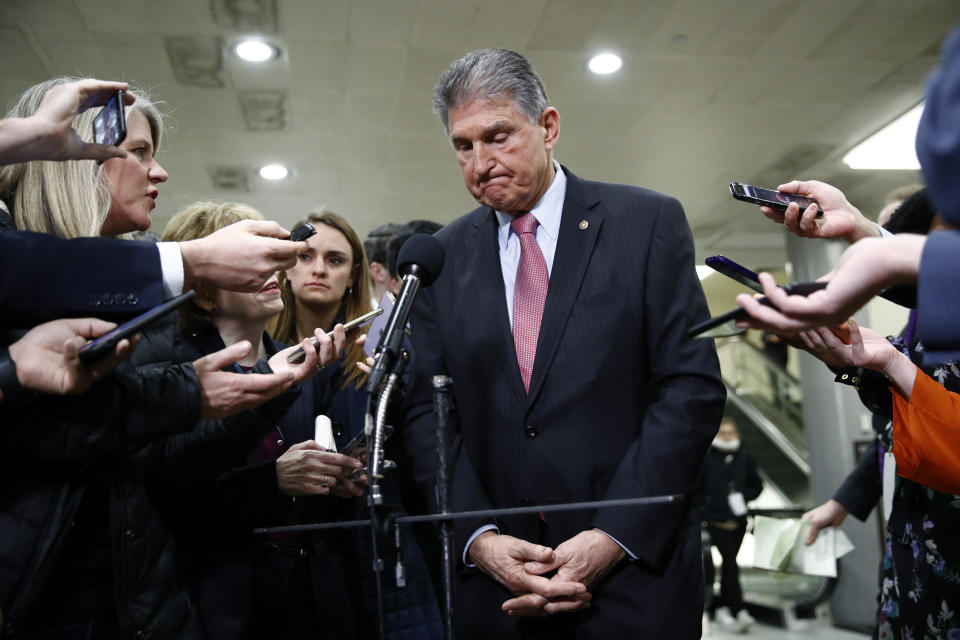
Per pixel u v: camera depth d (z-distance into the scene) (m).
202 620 1.70
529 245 1.86
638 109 6.63
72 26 5.24
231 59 5.68
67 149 1.18
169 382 1.39
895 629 2.17
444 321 1.91
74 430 1.31
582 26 5.40
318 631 1.98
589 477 1.68
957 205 0.88
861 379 1.70
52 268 1.25
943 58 0.91
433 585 2.35
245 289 1.37
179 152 7.24
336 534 2.05
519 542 1.63
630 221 1.81
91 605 1.40
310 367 1.54
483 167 1.78
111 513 1.41
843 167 7.96
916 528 1.84
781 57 5.84
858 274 0.98
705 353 1.73
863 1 5.20
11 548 1.27
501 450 1.76
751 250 10.66
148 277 1.29
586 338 1.73
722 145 7.41
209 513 1.80
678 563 1.65
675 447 1.63
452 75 1.80
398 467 2.28
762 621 7.24
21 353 1.17
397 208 8.91
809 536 2.76
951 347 0.95
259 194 8.35
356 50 5.61
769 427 11.60
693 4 5.19
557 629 1.66
